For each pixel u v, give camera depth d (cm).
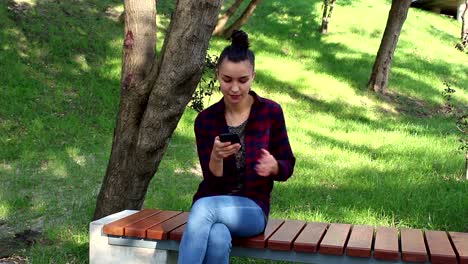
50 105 981
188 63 420
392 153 918
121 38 1345
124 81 457
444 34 2070
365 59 1623
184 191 677
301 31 1791
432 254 312
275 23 1822
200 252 306
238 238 334
